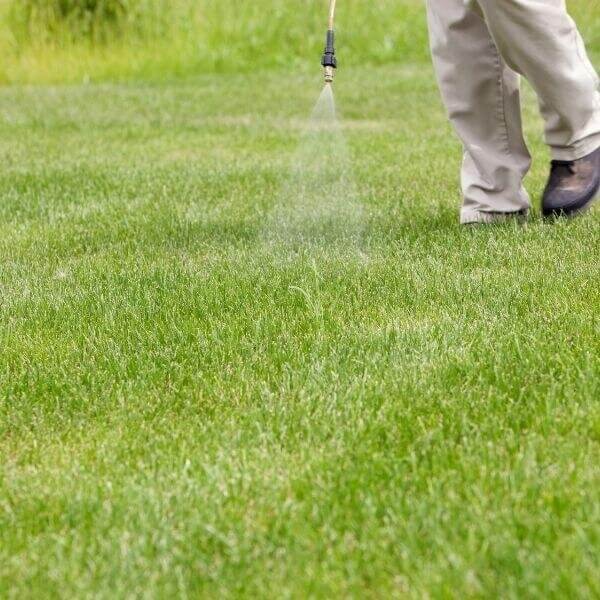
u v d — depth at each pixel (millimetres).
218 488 2066
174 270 3807
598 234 4023
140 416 2500
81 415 2535
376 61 15109
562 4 3965
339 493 2025
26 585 1771
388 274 3578
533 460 2096
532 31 3932
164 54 14938
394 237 4184
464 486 2029
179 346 2949
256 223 4652
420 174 5930
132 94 11930
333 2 3846
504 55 4066
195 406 2539
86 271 3885
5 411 2588
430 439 2256
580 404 2412
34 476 2205
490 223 4305
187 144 7801
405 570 1739
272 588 1714
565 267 3570
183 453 2248
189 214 4957
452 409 2414
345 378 2656
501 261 3725
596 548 1750
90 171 6535
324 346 2877
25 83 14117
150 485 2109
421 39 15602
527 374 2611
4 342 3076
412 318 3139
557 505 1920
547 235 4020
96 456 2301
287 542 1854
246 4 15992
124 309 3336
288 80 12953
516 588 1665
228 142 7832
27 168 6758
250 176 6047
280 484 2096
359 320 3139
